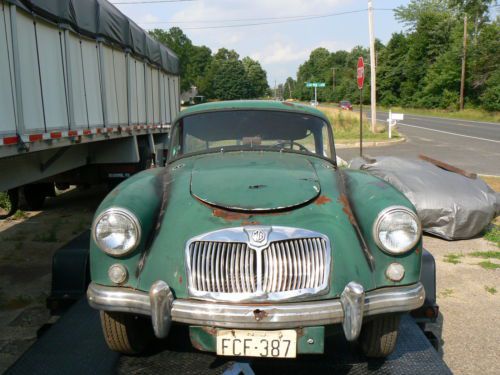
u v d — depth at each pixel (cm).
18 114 459
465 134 2453
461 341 399
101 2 730
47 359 297
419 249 286
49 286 512
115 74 806
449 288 507
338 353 314
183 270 270
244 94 11338
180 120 422
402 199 293
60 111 573
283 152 402
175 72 1334
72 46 615
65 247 394
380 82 7150
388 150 1739
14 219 809
